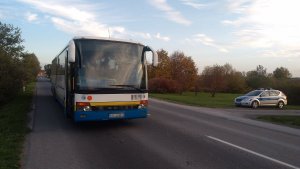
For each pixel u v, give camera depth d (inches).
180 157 298.0
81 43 425.7
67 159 286.8
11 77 973.8
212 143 365.4
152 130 446.9
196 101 1192.8
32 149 323.0
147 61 465.1
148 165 270.4
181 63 2581.2
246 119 648.4
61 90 634.2
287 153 329.4
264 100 1135.6
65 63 535.2
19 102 848.9
